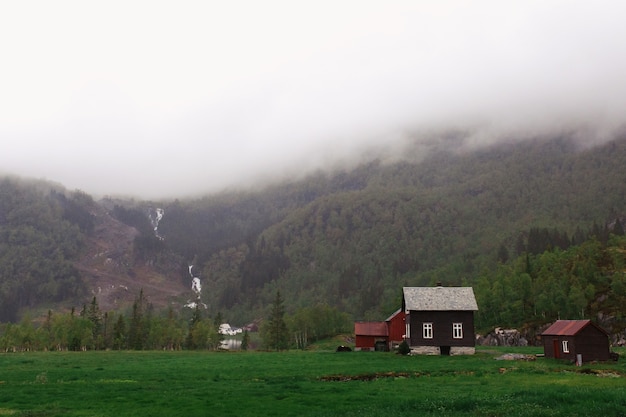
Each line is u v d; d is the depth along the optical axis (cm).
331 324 17850
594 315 13700
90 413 3155
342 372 5441
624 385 4053
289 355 8662
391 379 4844
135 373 5569
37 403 3569
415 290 9094
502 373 5200
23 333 13912
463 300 8800
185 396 3769
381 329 11338
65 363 7119
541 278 16400
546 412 2842
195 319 18175
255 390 4072
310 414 2983
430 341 8631
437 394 3672
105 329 16750
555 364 6153
